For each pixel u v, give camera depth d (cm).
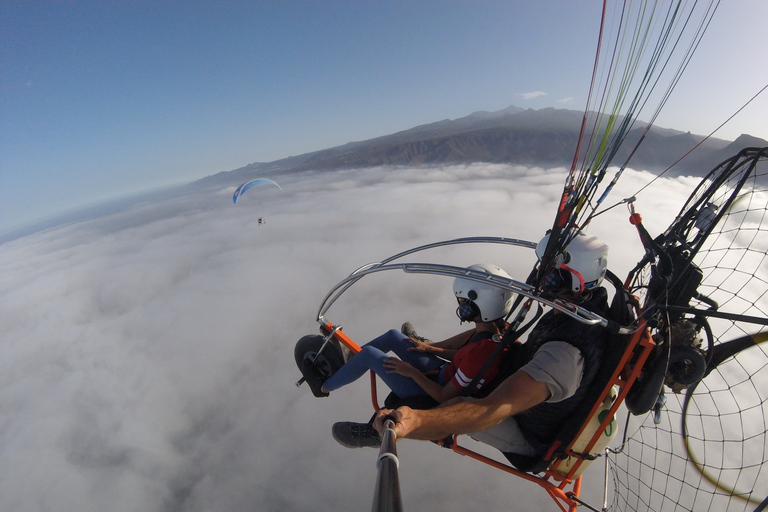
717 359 259
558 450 259
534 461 273
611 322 220
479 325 319
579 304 260
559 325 256
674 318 247
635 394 244
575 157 214
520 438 279
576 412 250
